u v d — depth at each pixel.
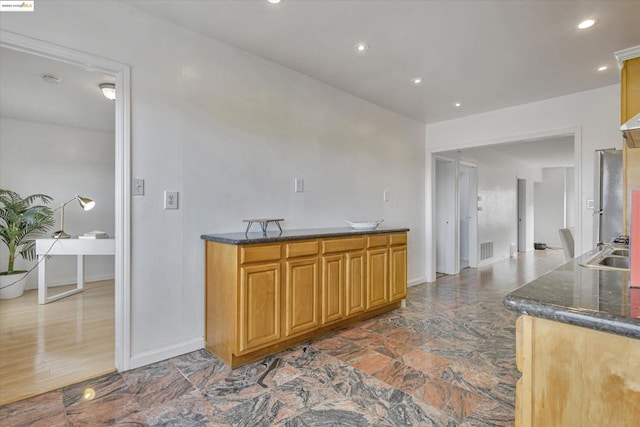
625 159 2.58
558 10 2.12
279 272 2.38
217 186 2.57
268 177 2.90
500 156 7.14
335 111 3.51
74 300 3.79
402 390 1.94
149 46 2.22
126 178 2.13
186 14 2.21
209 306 2.45
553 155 7.18
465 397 1.87
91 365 2.22
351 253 2.93
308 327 2.57
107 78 2.98
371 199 3.97
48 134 4.52
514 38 2.47
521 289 0.94
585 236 3.51
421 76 3.18
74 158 4.73
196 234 2.46
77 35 1.95
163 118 2.29
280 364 2.27
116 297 2.15
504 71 3.06
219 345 2.33
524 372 0.85
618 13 2.14
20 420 1.65
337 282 2.80
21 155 4.33
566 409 0.79
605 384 0.74
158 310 2.28
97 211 4.91
